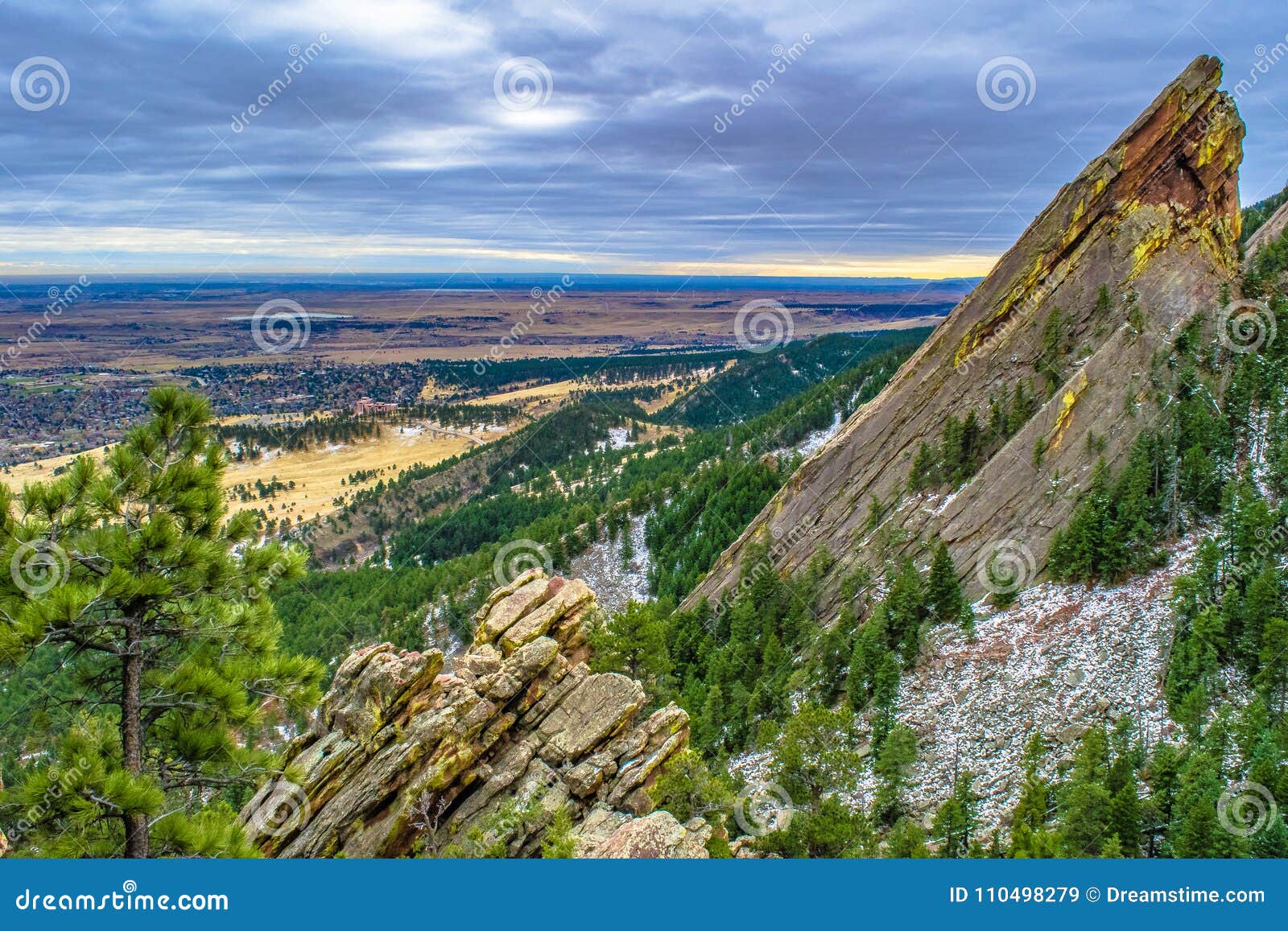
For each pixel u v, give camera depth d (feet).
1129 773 156.15
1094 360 293.64
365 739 140.46
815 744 157.07
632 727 151.33
